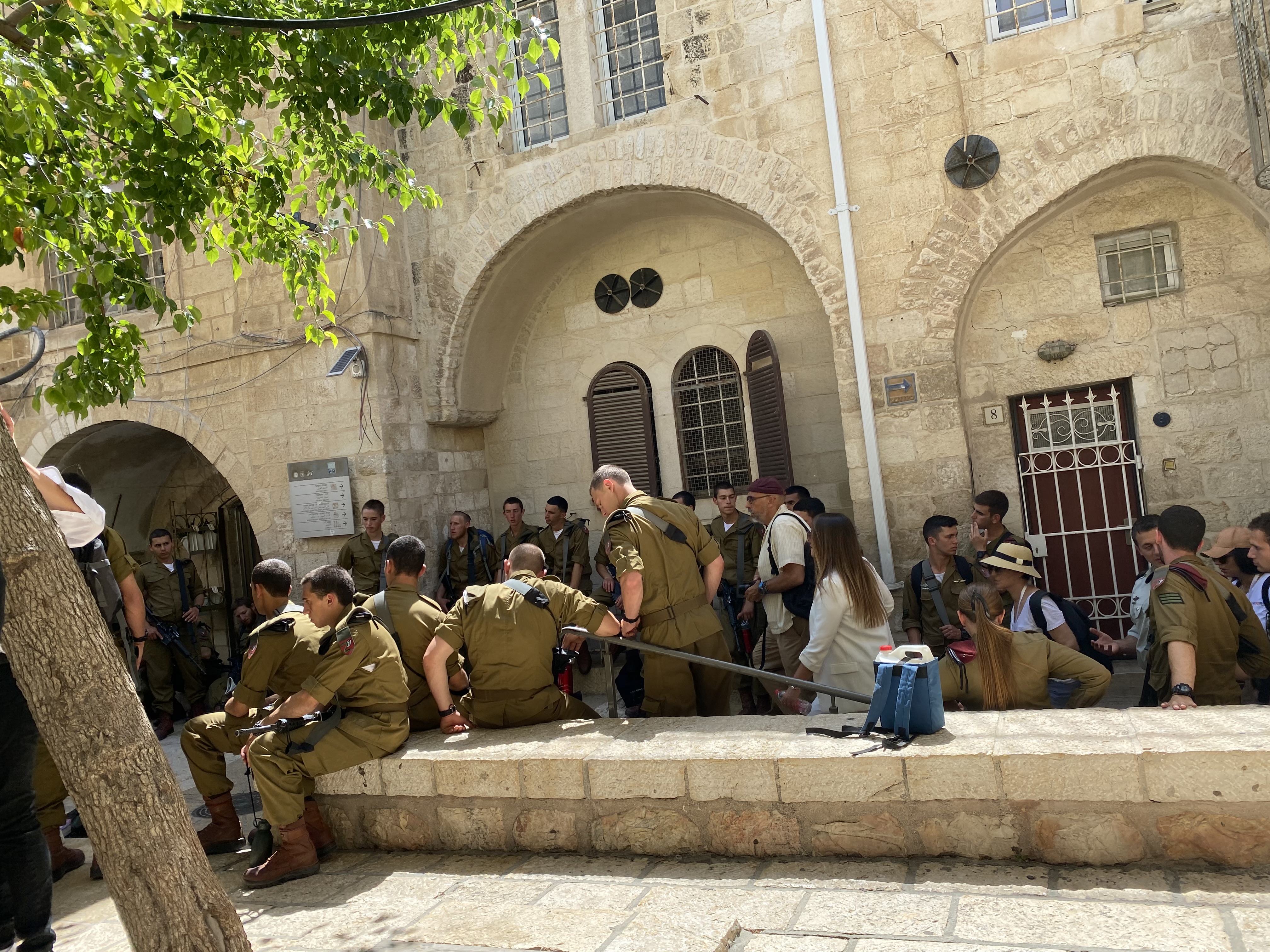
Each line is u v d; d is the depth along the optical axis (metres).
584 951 3.10
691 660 4.74
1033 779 3.52
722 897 3.50
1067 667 4.38
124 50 3.99
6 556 2.46
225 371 9.79
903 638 7.55
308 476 9.31
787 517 5.89
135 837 2.51
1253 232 7.16
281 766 4.28
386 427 9.08
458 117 5.77
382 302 9.19
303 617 4.94
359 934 3.48
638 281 9.75
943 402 7.50
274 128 9.05
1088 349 7.61
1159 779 3.37
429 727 5.18
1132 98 6.91
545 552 9.09
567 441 10.12
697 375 9.55
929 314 7.53
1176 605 4.16
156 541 9.29
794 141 7.95
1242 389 7.21
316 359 9.34
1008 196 7.28
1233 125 6.62
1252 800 3.27
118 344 5.68
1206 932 2.89
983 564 5.47
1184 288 7.36
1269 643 4.50
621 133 8.63
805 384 9.05
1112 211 7.55
